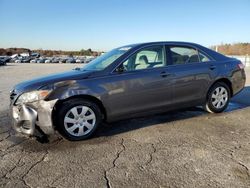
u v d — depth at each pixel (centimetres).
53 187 303
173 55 539
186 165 347
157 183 305
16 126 443
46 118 424
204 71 561
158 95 508
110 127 523
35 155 395
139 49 506
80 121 450
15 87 464
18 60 6431
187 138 449
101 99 457
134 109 490
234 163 350
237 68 615
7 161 375
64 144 438
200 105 580
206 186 296
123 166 350
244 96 827
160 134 474
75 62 6594
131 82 479
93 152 401
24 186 307
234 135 460
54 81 439
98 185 305
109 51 561
